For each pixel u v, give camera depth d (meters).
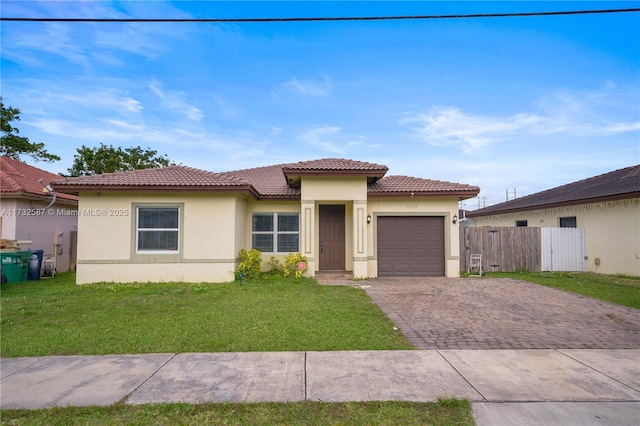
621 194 13.60
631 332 6.46
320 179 13.22
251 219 14.04
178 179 12.03
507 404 3.83
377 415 3.62
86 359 5.10
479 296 9.73
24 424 3.47
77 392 4.09
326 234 14.52
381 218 14.05
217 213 12.12
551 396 4.01
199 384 4.29
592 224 15.41
